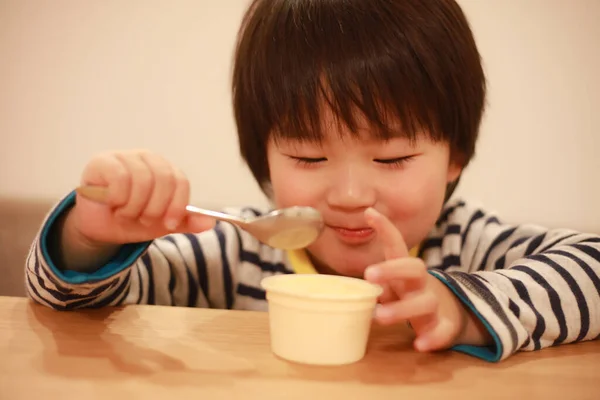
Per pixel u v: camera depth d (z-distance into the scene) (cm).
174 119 163
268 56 75
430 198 76
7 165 167
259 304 101
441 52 74
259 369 48
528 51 153
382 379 47
